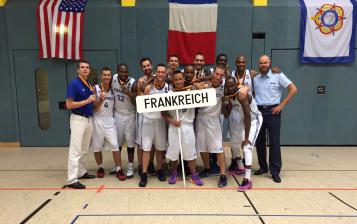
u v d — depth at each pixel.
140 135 4.03
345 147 6.12
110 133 4.12
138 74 6.05
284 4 5.85
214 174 4.37
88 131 3.91
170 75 4.19
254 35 5.95
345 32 5.85
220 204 3.33
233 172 4.36
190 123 3.84
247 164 3.75
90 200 3.46
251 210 3.18
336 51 5.90
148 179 4.17
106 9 5.88
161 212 3.14
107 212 3.15
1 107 6.16
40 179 4.22
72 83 3.66
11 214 3.12
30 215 3.09
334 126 6.17
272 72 4.09
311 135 6.20
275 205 3.31
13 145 6.24
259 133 4.20
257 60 6.01
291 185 3.91
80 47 5.95
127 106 4.23
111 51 6.00
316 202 3.39
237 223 2.91
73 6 5.88
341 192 3.69
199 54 4.31
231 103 3.87
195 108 4.02
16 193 3.69
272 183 3.98
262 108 4.06
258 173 4.34
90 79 6.08
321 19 5.82
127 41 5.96
